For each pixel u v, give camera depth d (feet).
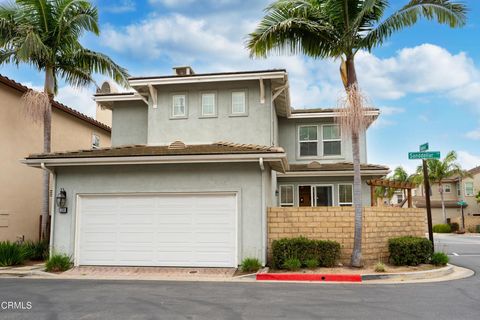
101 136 82.17
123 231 43.27
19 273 39.65
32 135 60.13
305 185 64.03
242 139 53.83
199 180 42.73
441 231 143.23
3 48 52.19
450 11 39.27
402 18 40.45
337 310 24.27
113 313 23.72
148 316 23.03
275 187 60.59
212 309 24.62
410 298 27.78
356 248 40.34
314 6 41.83
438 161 147.95
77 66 56.80
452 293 29.71
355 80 41.47
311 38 42.42
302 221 43.14
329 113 66.54
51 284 34.01
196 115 55.26
